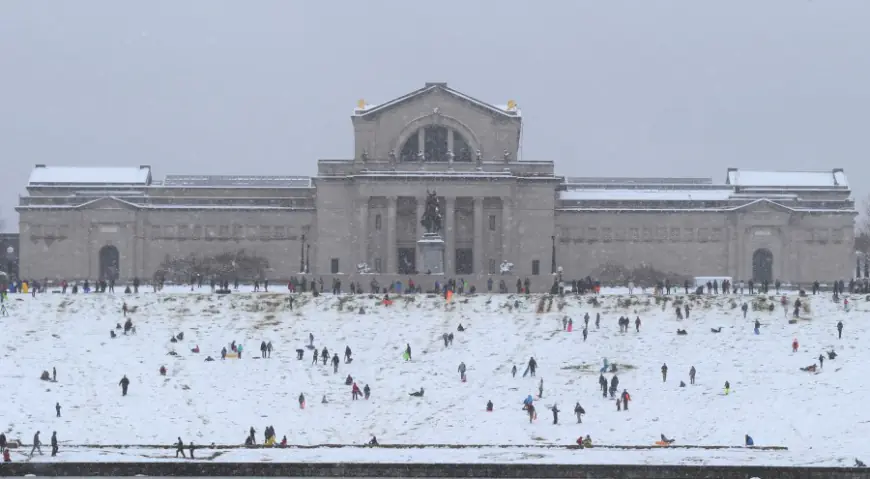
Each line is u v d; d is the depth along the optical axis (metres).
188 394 174.50
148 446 151.50
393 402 172.75
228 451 146.88
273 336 197.12
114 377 179.25
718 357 186.50
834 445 151.88
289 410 170.00
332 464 134.00
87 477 133.88
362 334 198.00
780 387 174.50
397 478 133.75
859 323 197.25
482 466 133.75
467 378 181.00
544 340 194.62
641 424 163.12
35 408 167.50
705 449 149.75
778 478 131.25
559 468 133.25
